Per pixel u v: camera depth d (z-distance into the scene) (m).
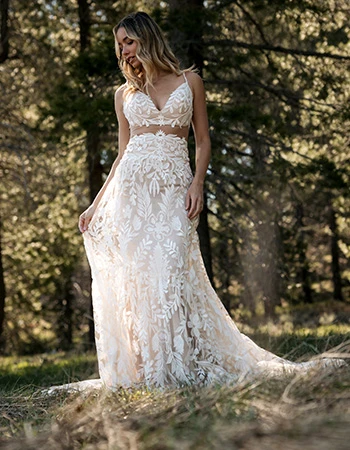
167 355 4.42
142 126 4.70
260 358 4.70
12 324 24.12
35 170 15.57
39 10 14.74
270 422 2.43
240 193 12.39
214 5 11.27
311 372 3.07
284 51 11.62
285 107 12.41
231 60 11.19
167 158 4.65
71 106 10.44
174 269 4.49
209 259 11.94
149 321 4.48
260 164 11.71
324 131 12.24
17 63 15.45
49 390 4.46
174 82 4.73
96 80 11.02
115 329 4.65
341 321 15.33
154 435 2.42
